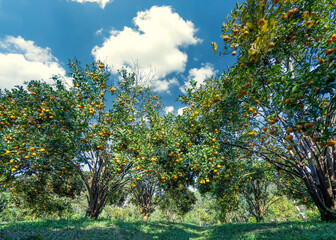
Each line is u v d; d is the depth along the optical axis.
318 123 3.11
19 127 7.42
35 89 7.79
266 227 9.20
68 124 7.73
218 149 8.39
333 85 3.11
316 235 5.29
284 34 4.25
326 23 4.59
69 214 19.98
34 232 5.39
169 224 15.52
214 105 7.85
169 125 10.48
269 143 9.59
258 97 5.10
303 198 14.95
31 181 14.22
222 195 14.13
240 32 3.82
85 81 9.09
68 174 9.45
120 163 7.75
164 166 8.94
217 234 10.77
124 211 31.47
